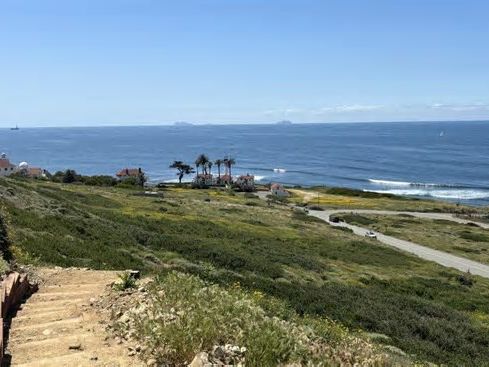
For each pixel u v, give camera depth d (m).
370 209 109.88
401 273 45.97
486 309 35.38
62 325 7.99
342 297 25.78
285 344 6.52
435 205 118.06
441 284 42.78
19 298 9.86
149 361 6.30
